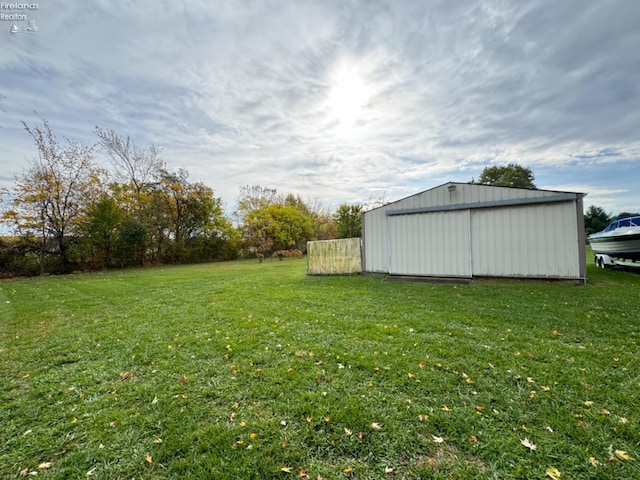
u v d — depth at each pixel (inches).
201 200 898.1
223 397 100.1
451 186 347.3
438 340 144.3
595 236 451.5
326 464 70.1
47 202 596.1
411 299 237.8
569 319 173.6
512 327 161.6
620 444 73.0
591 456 69.4
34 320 207.0
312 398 96.9
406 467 68.3
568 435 76.5
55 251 616.1
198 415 90.0
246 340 151.9
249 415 89.4
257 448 75.3
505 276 320.5
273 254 925.2
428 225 362.0
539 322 169.3
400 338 148.3
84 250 630.5
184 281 402.9
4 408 97.0
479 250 333.7
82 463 72.2
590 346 133.7
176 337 161.5
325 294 269.6
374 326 168.7
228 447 75.8
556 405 89.5
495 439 75.5
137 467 70.5
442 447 73.9
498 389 99.3
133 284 386.0
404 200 379.2
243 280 387.2
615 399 91.8
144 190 802.8
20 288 376.5
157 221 799.1
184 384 109.6
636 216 376.5
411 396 96.7
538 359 121.3
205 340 154.6
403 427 81.5
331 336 154.7
